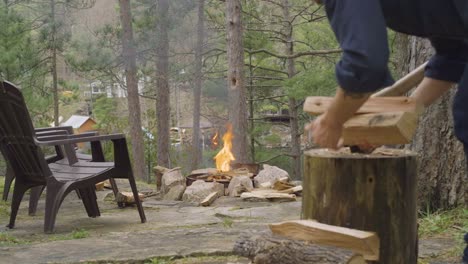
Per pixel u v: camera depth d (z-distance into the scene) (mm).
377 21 1497
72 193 6395
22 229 4406
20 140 4211
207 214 5035
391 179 2104
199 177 6703
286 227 2154
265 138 18672
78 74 17672
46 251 3373
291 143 19359
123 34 16438
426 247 3244
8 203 5805
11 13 14188
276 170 6789
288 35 18219
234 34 13078
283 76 20422
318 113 1869
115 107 22688
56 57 17609
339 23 1529
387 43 1503
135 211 5398
